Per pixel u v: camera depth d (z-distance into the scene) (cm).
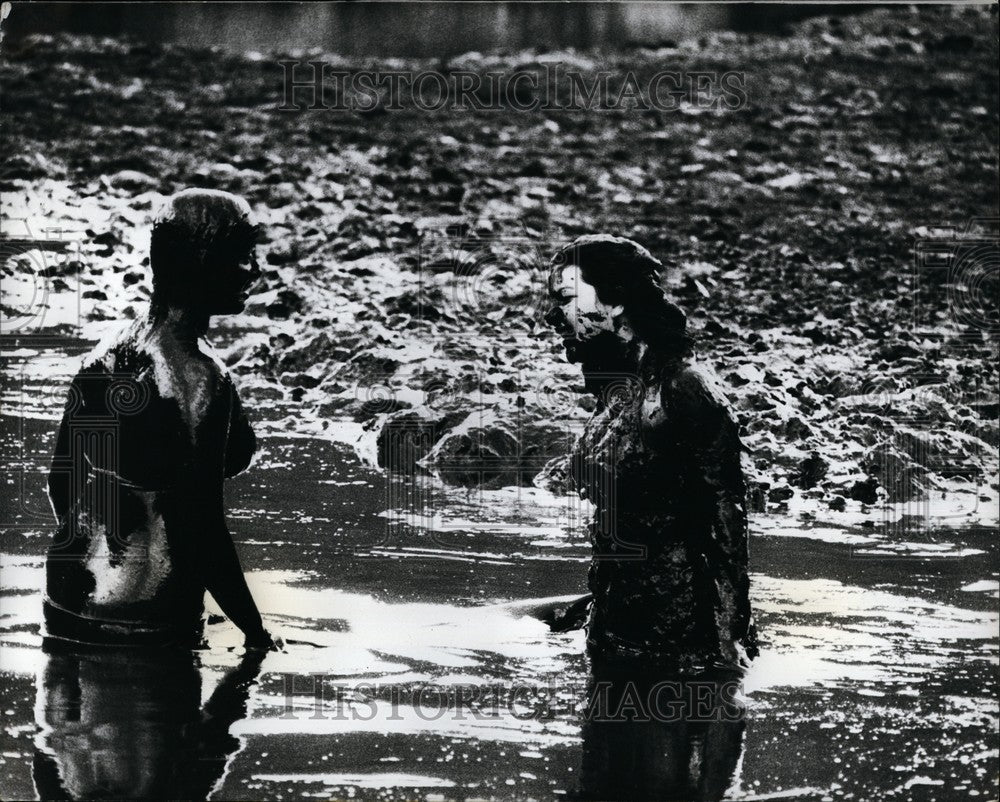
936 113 2620
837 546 1363
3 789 823
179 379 1056
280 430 1605
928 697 1004
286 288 1956
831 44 2897
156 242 1067
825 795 851
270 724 925
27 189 2170
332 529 1334
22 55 2683
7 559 1216
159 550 1064
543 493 1477
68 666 1008
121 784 835
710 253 2120
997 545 1377
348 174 2319
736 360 1786
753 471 1524
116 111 2489
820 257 2128
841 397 1727
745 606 1055
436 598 1174
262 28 2827
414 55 2752
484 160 2403
